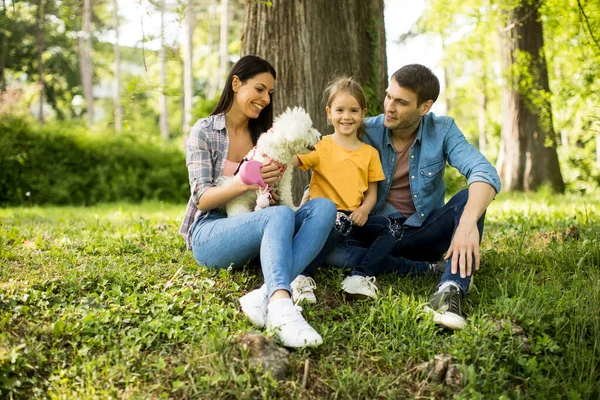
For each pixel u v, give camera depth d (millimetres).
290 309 2725
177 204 12633
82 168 13734
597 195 11812
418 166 3600
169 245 4062
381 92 5129
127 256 3764
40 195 12305
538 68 9820
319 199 3082
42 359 2633
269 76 3484
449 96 23578
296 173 4781
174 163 14914
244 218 3072
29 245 4234
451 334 2982
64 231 4824
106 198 13266
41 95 20359
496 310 3092
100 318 2895
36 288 3174
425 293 3316
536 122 12273
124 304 3080
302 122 3055
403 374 2686
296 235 3037
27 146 12867
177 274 3375
